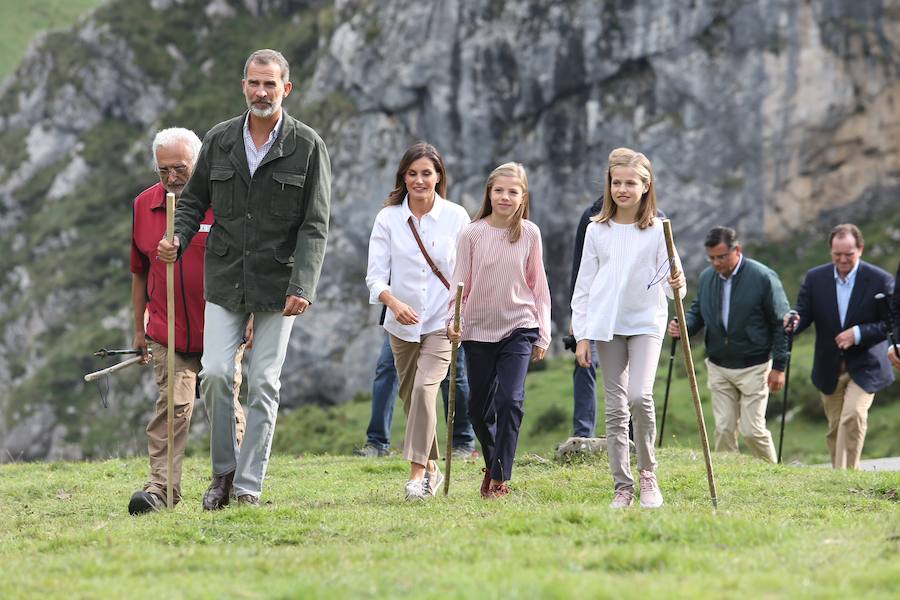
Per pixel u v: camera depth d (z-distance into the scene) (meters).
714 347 49.31
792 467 41.69
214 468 30.66
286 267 30.50
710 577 19.20
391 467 44.09
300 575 20.66
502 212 31.38
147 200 32.47
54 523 31.84
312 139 30.77
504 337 31.56
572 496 33.06
